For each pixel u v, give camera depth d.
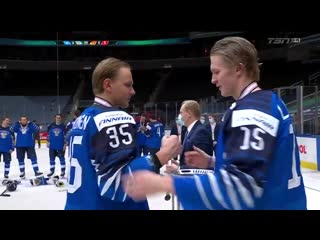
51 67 33.00
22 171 9.69
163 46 36.06
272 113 0.96
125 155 1.30
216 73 1.11
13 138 9.68
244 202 0.87
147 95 36.28
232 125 0.95
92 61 33.34
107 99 1.50
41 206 5.81
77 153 1.45
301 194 1.06
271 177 0.96
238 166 0.88
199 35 32.03
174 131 7.73
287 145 0.98
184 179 0.90
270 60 31.05
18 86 35.50
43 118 30.36
